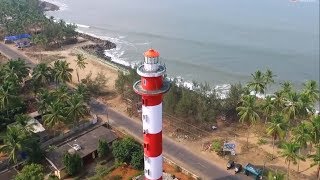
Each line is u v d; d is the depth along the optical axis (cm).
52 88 12719
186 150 9412
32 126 9181
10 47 17612
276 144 9594
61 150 8944
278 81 15000
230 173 8525
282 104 9531
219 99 11075
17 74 11938
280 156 8619
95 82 12938
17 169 8550
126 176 8344
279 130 8406
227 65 16912
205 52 18488
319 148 7994
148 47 19362
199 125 10381
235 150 9388
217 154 9238
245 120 9188
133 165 8550
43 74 11931
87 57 16362
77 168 8456
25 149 8425
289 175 8469
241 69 16488
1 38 18838
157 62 6153
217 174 8500
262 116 10594
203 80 15475
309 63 16900
